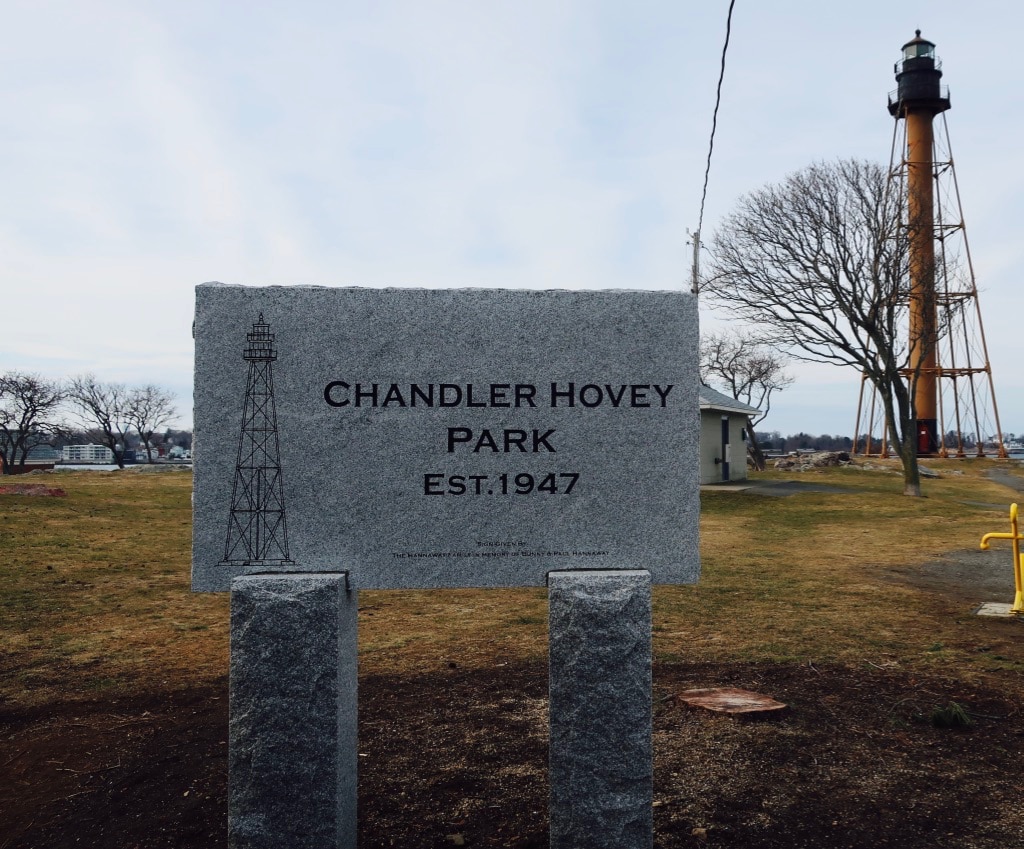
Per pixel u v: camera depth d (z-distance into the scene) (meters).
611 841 3.42
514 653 7.07
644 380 3.75
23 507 16.41
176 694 5.98
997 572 11.67
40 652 7.13
